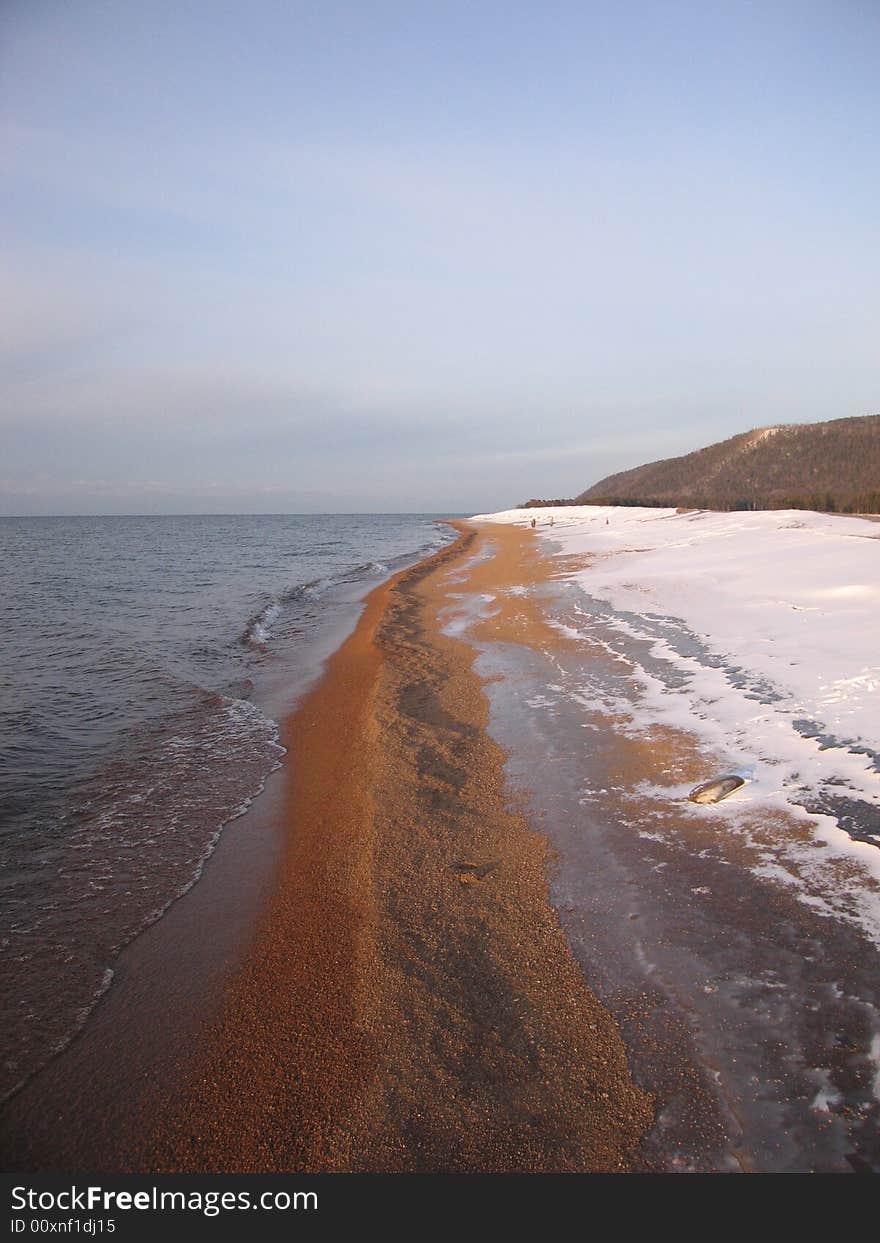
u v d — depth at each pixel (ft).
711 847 17.58
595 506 256.52
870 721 23.73
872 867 15.92
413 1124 10.60
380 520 595.47
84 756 27.66
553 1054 11.68
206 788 24.62
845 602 41.96
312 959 14.94
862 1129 9.85
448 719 30.19
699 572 62.85
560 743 25.98
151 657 45.06
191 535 261.44
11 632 53.67
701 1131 10.05
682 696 29.40
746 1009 12.17
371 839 19.80
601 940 14.49
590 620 48.21
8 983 14.55
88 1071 12.15
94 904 17.52
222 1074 11.93
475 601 63.82
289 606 69.21
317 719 32.07
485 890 16.87
